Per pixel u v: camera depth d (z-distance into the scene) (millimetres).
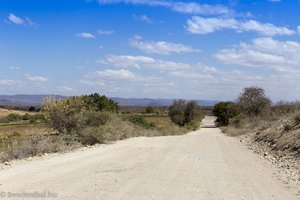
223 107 85562
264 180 12148
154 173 12781
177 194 9703
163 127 50625
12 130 44531
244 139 32656
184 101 76312
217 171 13570
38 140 19734
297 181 12148
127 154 18281
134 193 9703
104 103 44562
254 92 62188
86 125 29297
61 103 28188
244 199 9398
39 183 10789
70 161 15555
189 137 34062
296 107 34938
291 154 18672
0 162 15656
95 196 9289
